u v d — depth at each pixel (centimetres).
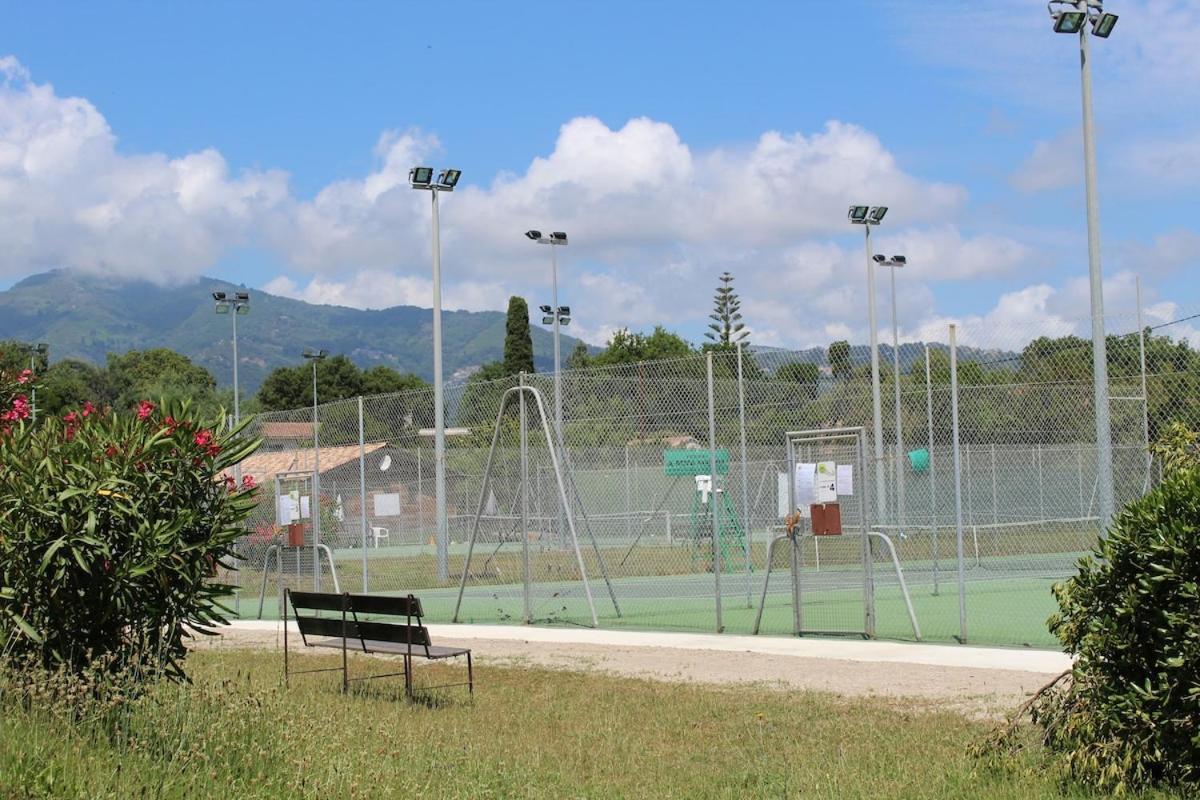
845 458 2358
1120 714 757
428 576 2373
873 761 855
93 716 782
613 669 1318
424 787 748
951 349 1441
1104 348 1535
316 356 4912
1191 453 870
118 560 897
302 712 889
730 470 2531
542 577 2377
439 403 2236
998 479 2703
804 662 1316
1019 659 1284
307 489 2266
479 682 1254
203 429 948
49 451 899
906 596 1463
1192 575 730
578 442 2219
